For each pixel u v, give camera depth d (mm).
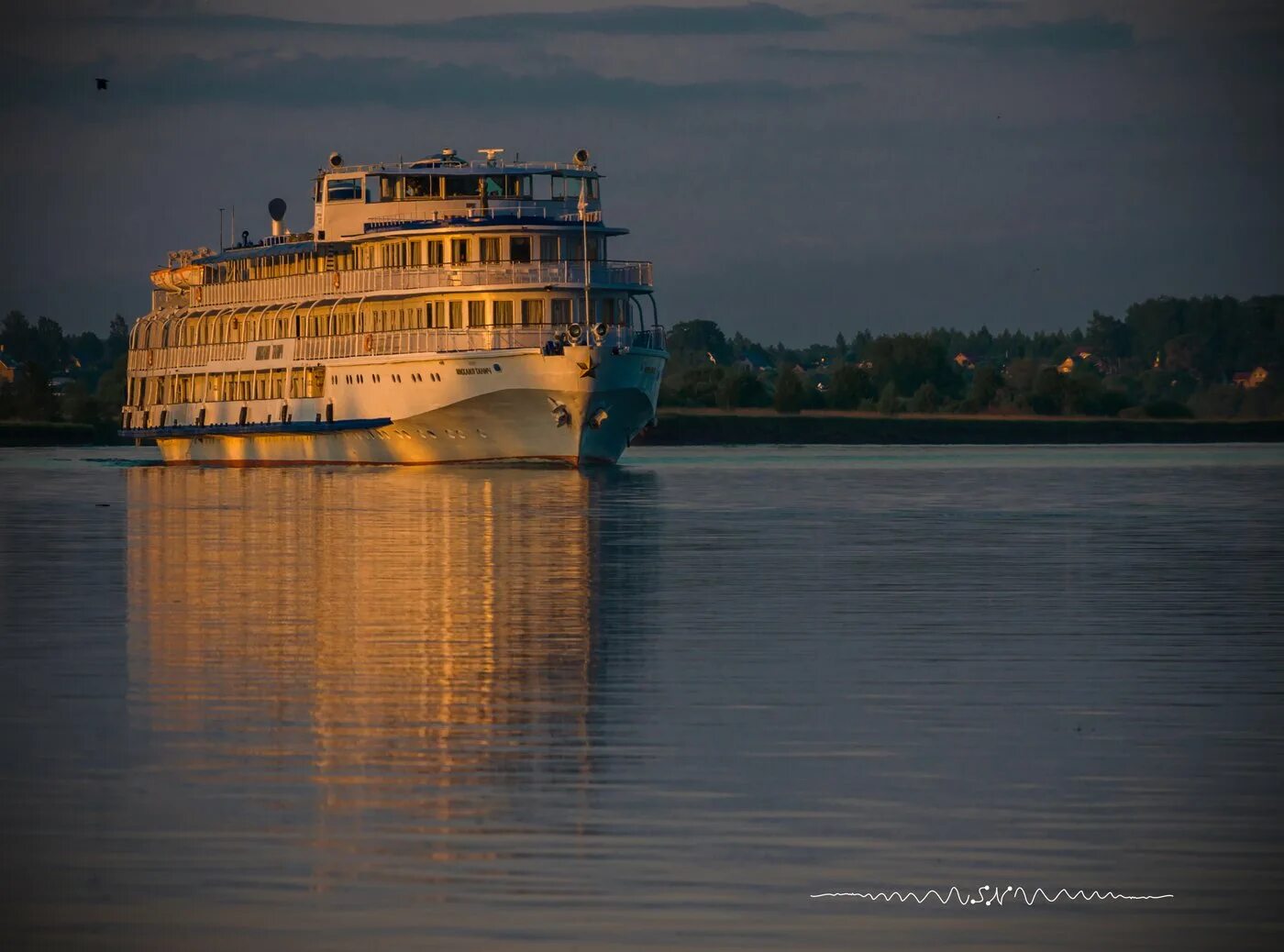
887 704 64500
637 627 83625
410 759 55844
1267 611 90062
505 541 130250
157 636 80500
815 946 40562
